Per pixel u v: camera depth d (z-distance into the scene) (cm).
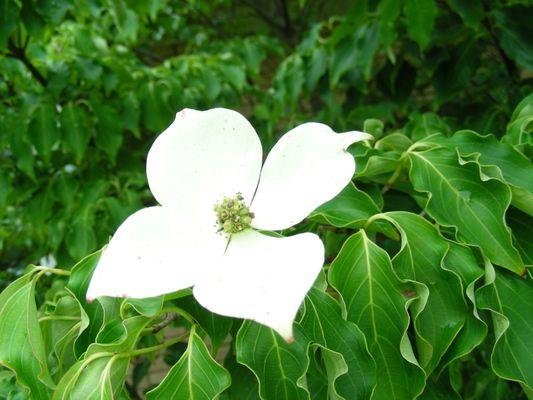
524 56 35
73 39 48
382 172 21
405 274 16
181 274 15
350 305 16
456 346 16
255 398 18
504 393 29
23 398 19
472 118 42
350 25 41
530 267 18
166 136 17
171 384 15
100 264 15
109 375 15
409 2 34
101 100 46
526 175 19
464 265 16
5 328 17
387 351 15
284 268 14
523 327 16
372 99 50
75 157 42
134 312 18
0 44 37
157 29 65
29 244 54
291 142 17
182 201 17
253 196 17
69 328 19
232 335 18
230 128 17
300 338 15
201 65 50
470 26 34
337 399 15
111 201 40
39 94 43
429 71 40
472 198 18
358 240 17
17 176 46
